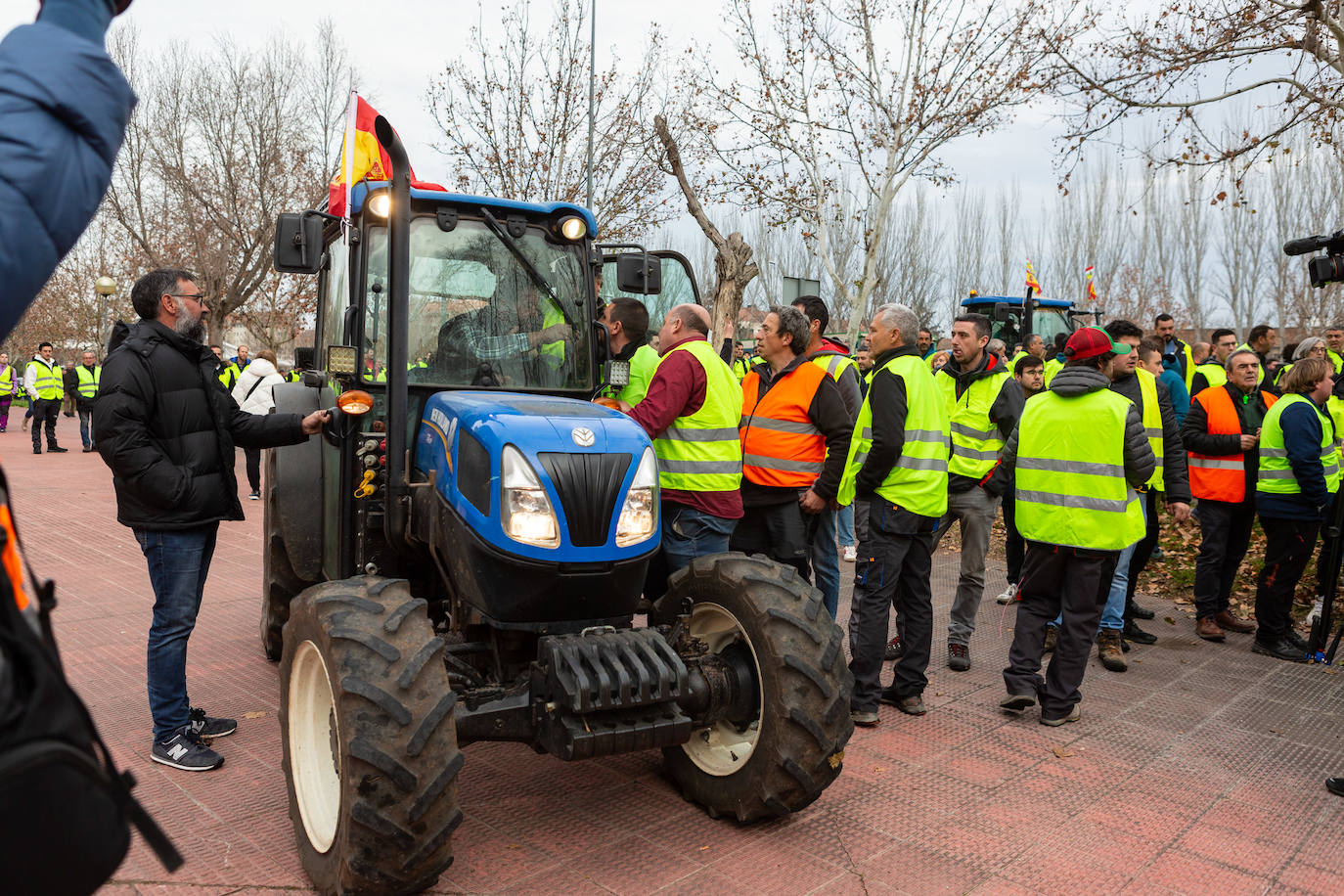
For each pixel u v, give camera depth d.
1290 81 9.38
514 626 3.21
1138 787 3.92
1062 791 3.87
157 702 3.88
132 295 3.84
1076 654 4.58
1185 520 5.74
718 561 3.61
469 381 3.94
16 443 19.61
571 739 2.98
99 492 11.78
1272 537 5.86
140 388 3.67
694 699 3.35
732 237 11.80
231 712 4.51
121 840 1.04
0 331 0.98
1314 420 5.61
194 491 3.79
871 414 4.61
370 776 2.66
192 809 3.53
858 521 4.90
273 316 25.73
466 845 3.30
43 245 1.00
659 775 3.96
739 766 3.43
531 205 4.04
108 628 5.81
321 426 3.92
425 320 3.89
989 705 4.94
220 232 25.17
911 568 4.73
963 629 5.54
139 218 27.19
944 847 3.37
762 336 4.85
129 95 1.11
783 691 3.26
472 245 4.00
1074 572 4.56
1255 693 5.18
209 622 6.06
